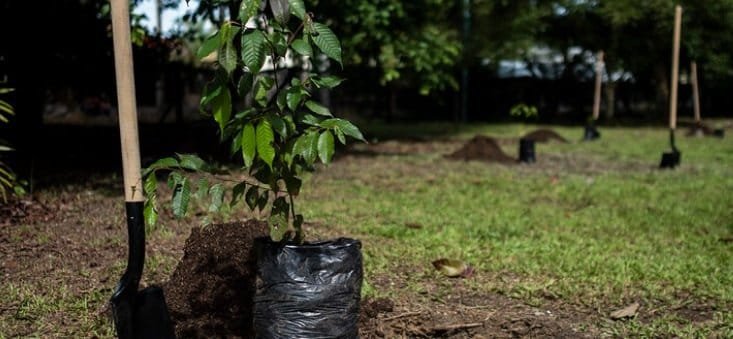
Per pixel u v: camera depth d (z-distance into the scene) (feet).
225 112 8.41
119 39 8.91
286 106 9.23
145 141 36.29
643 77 98.73
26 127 27.73
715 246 20.02
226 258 11.98
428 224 21.74
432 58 38.75
